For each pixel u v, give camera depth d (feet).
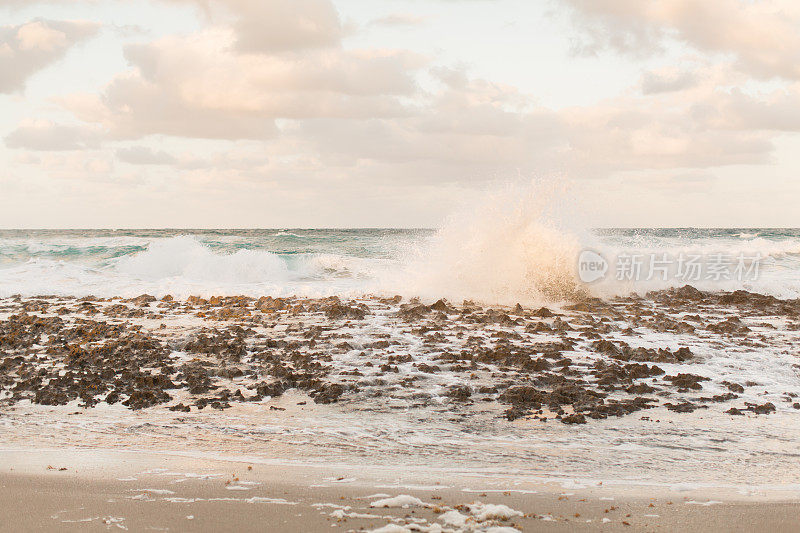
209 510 16.02
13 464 19.85
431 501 16.94
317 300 53.72
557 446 22.35
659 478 19.38
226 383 30.17
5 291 58.23
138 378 29.45
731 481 19.21
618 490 18.21
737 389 29.40
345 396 28.17
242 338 38.55
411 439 23.02
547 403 27.20
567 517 15.88
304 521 15.29
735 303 55.06
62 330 40.29
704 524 15.53
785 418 25.76
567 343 37.60
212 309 50.14
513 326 43.06
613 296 57.72
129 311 47.96
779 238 157.69
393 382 30.12
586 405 26.78
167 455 21.09
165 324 43.37
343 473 19.44
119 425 24.41
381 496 17.31
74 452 21.30
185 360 33.83
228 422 24.84
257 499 16.89
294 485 18.19
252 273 70.74
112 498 16.87
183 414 25.84
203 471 19.44
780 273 74.64
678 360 34.30
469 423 24.85
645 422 25.11
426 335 39.78
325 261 79.82
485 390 28.91
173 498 16.90
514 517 15.80
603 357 34.86
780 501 17.34
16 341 36.94
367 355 34.86
